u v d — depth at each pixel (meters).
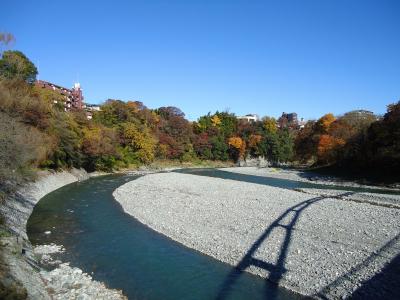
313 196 35.56
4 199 25.81
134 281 15.89
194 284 15.60
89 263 17.98
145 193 39.00
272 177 71.75
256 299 14.15
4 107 37.31
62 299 13.49
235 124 132.00
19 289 12.41
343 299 13.69
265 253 18.50
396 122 55.75
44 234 22.83
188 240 21.69
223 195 35.88
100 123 81.69
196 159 112.69
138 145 84.94
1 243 16.77
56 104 55.62
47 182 41.31
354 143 66.94
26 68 55.75
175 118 114.12
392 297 13.39
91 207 32.09
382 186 53.00
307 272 16.02
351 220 23.67
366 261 16.58
